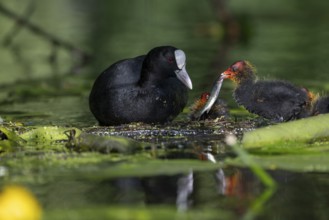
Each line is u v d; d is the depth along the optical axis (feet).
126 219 26.09
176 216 26.89
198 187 31.68
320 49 75.87
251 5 107.76
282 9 105.81
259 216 27.78
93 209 27.55
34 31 76.07
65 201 29.53
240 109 49.08
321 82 57.72
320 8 106.83
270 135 37.68
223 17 89.66
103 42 82.17
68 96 57.21
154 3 116.78
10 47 83.61
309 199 29.86
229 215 27.68
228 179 32.83
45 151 37.91
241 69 44.14
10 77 66.08
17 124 43.75
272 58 71.15
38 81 63.72
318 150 36.42
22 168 34.55
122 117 44.11
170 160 34.88
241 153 32.07
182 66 44.27
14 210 24.62
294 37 84.69
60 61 74.69
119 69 44.80
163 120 44.50
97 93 44.65
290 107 43.21
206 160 35.58
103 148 37.40
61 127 41.16
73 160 35.65
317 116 39.14
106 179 33.17
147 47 77.97
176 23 96.99
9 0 104.42
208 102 43.73
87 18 100.07
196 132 41.32
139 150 37.86
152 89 43.83
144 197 30.09
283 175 33.58
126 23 97.09
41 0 113.39
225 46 79.92
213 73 63.98
